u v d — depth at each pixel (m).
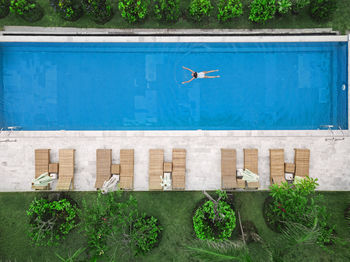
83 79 13.18
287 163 12.52
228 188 12.62
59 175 12.38
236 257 8.62
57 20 12.91
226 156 12.45
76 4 12.60
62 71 13.11
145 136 12.70
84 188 12.81
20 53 12.92
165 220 12.75
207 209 11.95
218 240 11.93
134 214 12.67
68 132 12.66
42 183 11.91
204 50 13.00
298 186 11.19
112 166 12.43
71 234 12.62
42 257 12.66
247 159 12.42
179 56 13.06
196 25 12.90
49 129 13.30
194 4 11.73
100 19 12.40
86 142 12.75
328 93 13.08
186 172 12.78
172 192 12.83
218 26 12.92
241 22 12.91
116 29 12.95
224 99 13.30
